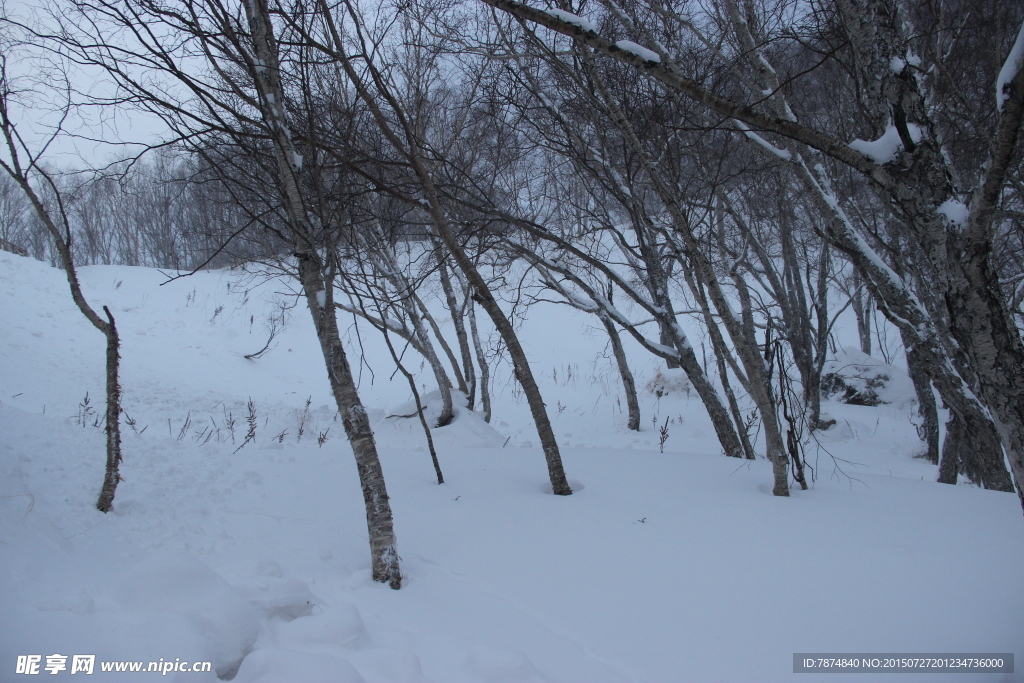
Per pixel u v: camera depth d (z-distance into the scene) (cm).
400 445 1196
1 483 466
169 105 475
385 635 368
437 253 911
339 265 530
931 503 586
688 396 1956
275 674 300
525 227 795
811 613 393
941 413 1673
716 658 352
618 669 346
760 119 375
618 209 1177
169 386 1605
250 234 934
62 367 1524
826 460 1082
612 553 489
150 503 554
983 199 343
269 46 519
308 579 445
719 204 1118
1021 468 368
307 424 1350
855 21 419
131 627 315
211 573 364
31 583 353
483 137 1027
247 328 2188
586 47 673
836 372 1905
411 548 518
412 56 896
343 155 558
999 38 910
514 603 424
